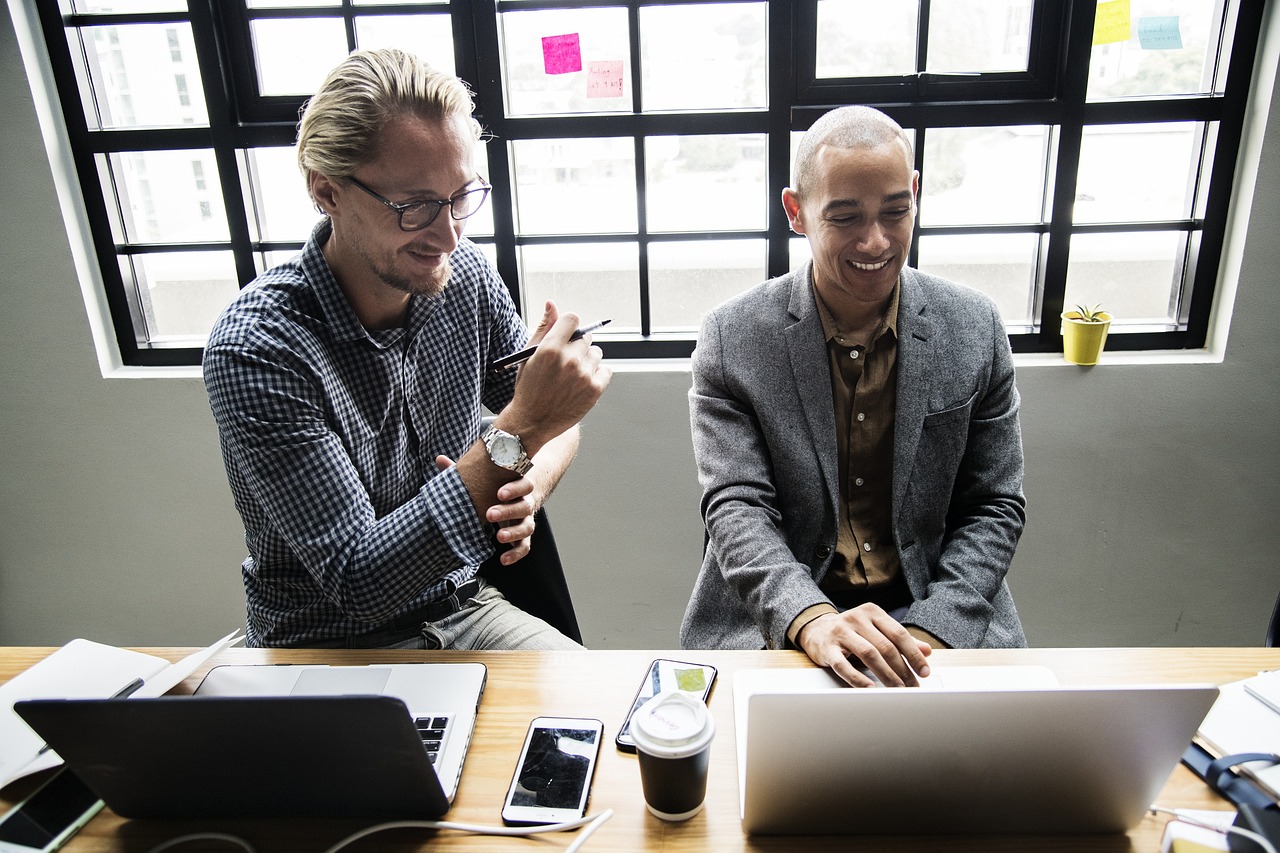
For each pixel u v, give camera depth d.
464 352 1.33
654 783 0.74
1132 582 2.01
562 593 1.34
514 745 0.86
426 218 1.04
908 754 0.69
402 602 1.02
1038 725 0.67
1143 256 1.93
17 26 1.79
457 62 1.85
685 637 1.37
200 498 2.09
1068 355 1.88
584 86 1.88
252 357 1.05
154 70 1.90
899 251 1.22
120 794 0.76
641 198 1.94
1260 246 1.78
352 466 1.10
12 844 0.76
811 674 0.95
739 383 1.34
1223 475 1.91
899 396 1.30
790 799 0.72
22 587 2.19
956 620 1.18
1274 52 1.69
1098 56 1.78
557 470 1.31
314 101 1.03
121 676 0.98
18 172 1.88
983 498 1.37
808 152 1.23
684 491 2.03
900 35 1.80
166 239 2.03
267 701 0.67
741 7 1.80
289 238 2.04
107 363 2.04
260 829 0.78
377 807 0.77
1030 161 1.88
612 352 2.05
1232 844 0.64
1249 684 0.89
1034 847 0.74
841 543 1.35
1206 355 1.89
